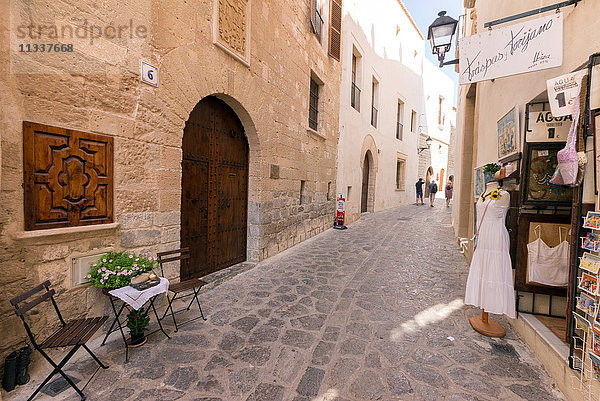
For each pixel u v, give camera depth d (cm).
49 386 196
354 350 244
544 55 218
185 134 368
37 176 206
